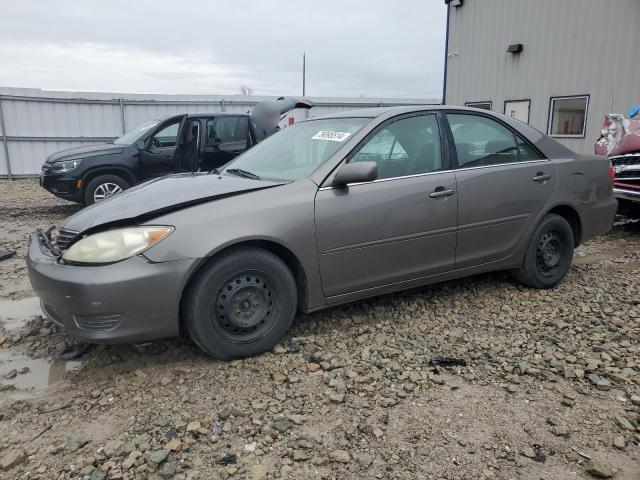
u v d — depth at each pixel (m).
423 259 3.91
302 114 18.16
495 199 4.18
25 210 9.91
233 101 16.95
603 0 12.46
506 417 2.74
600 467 2.29
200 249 3.06
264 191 3.38
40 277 3.10
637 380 3.07
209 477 2.31
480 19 15.48
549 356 3.38
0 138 14.66
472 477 2.29
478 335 3.73
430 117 4.07
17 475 2.32
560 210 4.72
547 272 4.65
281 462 2.40
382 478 2.29
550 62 13.74
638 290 4.70
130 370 3.24
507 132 4.44
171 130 9.34
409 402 2.88
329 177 3.54
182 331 3.55
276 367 3.23
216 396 2.92
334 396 2.88
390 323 3.92
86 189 8.81
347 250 3.55
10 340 3.71
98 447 2.51
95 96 15.50
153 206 3.21
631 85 12.12
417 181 3.83
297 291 3.55
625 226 7.90
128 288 2.93
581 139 13.28
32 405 2.89
